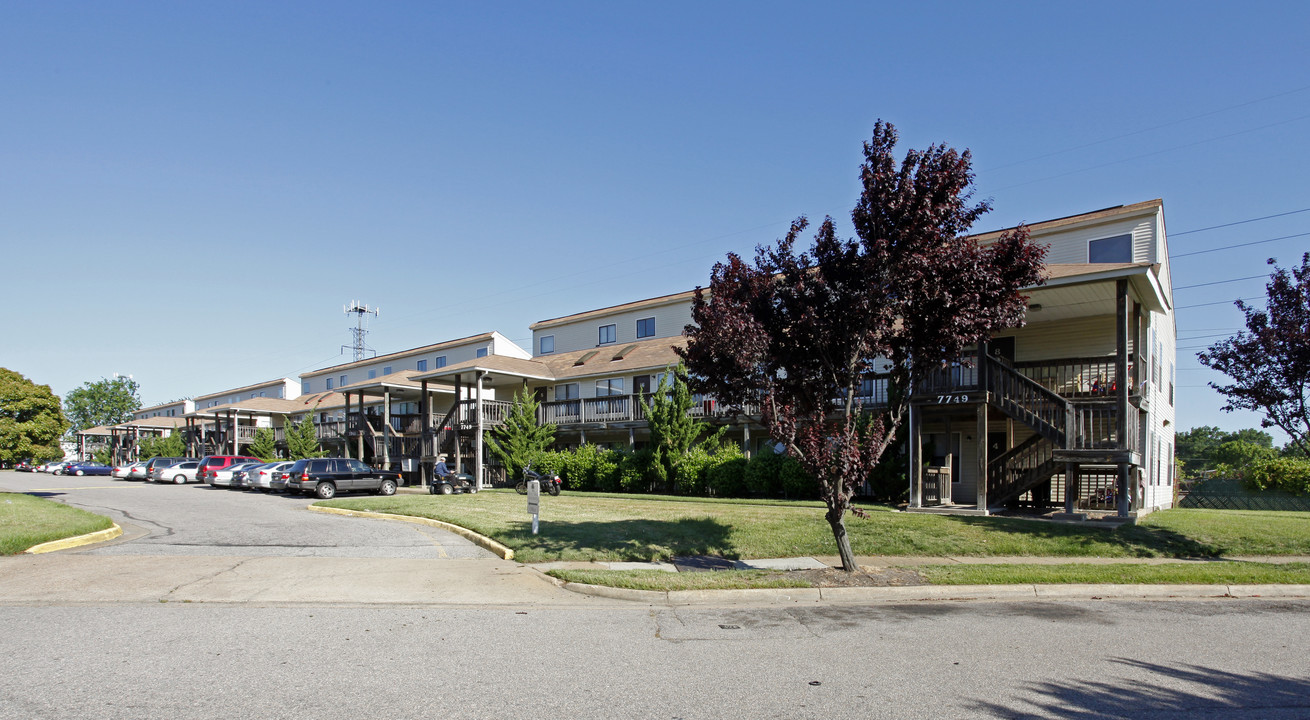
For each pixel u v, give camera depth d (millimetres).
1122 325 16062
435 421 38000
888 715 5316
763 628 8172
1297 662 6793
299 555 13062
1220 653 7109
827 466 10930
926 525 15078
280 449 52781
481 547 14188
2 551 12648
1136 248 21703
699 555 13016
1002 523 15328
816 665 6648
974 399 18047
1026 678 6242
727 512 18125
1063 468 17500
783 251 11625
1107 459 16234
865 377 11930
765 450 24531
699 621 8539
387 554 13273
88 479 48125
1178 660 6844
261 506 23578
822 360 11602
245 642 7352
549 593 10148
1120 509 16062
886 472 21406
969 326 10367
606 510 19266
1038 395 17578
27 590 9945
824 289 11242
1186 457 107375
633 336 39500
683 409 26859
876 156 10609
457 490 29000
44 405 30453
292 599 9578
